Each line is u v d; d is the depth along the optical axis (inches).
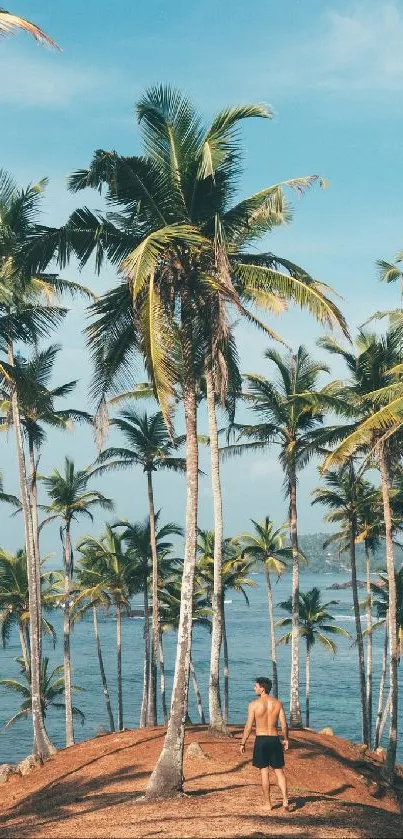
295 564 1565.0
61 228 799.7
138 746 1003.9
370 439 1441.9
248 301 964.0
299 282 812.0
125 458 2014.0
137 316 787.4
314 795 753.6
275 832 573.6
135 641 6988.2
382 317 1427.2
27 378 1116.5
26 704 2586.1
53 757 1063.0
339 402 1439.5
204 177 767.1
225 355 1005.2
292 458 1553.9
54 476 2210.9
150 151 788.0
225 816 627.2
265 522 2440.9
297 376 1592.0
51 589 2691.9
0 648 6304.1
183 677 729.6
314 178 802.8
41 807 784.3
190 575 749.3
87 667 5255.9
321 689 4416.8
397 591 2201.0
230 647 6486.2
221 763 883.4
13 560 2427.4
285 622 2637.8
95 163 741.3
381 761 1286.9
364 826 615.2
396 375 1421.0
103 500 2229.3
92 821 655.1
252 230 934.4
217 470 1156.5
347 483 1958.7
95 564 2539.4
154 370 698.2
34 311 1195.3
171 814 643.5
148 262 693.9
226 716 2393.0
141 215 797.9
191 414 786.2
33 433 1550.2
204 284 775.1
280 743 658.2
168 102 779.4
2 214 1138.7
